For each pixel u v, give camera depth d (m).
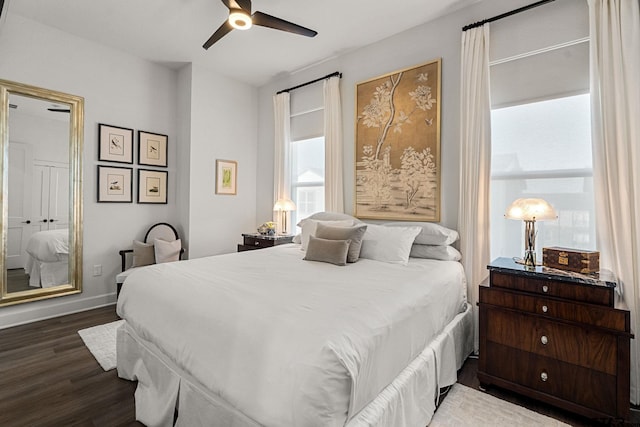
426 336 1.72
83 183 3.40
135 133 3.81
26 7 2.84
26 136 3.04
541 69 2.40
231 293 1.60
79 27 3.17
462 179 2.71
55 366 2.23
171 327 1.57
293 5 2.76
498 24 2.58
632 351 1.92
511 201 2.57
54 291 3.21
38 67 3.09
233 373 1.22
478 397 1.94
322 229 2.70
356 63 3.56
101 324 3.00
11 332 2.80
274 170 4.42
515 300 1.93
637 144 1.92
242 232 4.60
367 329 1.28
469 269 2.62
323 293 1.61
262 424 1.10
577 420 1.73
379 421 1.23
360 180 3.49
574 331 1.74
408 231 2.64
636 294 1.93
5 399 1.85
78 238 3.35
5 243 2.93
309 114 4.10
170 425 1.55
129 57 3.74
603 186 2.06
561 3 2.30
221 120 4.30
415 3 2.73
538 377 1.84
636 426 1.68
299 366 1.07
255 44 3.47
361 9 2.82
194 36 3.33
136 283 1.99
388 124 3.26
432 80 2.96
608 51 2.04
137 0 2.73
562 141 2.35
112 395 1.90
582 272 1.88
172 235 3.99
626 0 1.98
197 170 4.07
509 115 2.58
